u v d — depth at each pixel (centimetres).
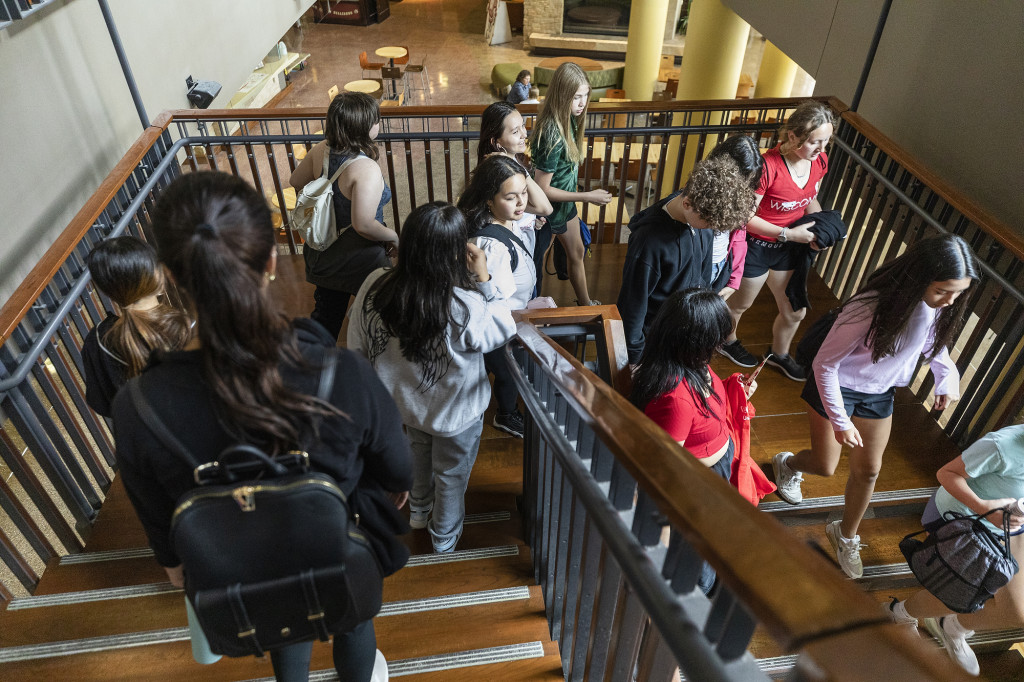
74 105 410
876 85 429
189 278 78
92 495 261
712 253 270
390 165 439
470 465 215
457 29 1986
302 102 1533
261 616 104
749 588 55
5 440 214
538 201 287
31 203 371
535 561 221
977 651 269
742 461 221
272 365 85
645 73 1415
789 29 542
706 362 190
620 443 96
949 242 199
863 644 46
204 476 93
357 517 117
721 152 270
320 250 308
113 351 187
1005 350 286
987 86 339
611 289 443
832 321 241
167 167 400
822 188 442
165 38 521
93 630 207
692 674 67
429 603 212
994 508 221
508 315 187
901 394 340
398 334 180
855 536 271
